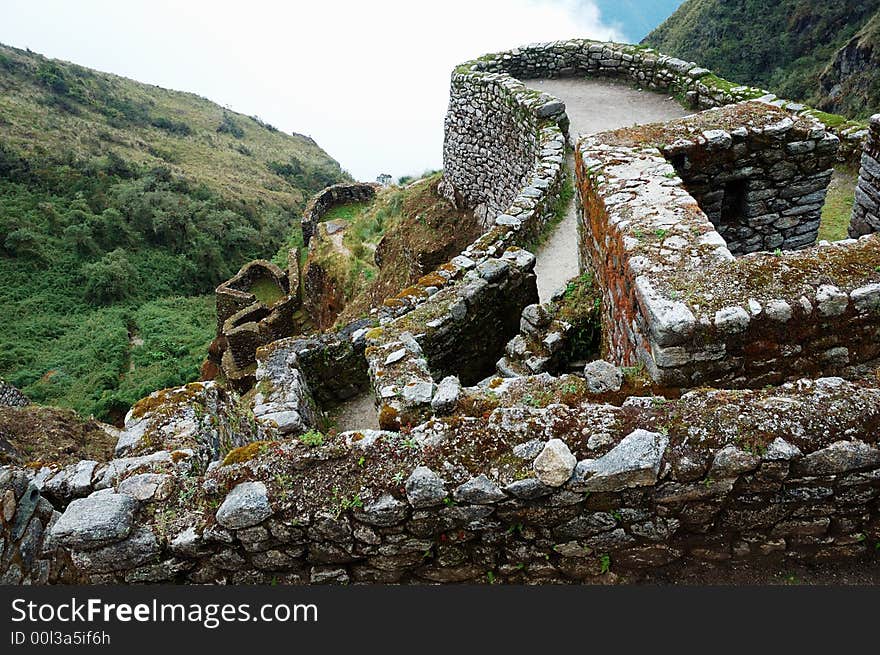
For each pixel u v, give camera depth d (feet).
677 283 12.26
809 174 20.39
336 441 10.98
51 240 116.98
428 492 9.87
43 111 195.00
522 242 29.48
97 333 92.99
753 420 9.77
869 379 11.05
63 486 13.26
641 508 10.02
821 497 9.95
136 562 10.79
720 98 38.55
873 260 12.16
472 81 46.50
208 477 11.32
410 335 18.20
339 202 97.60
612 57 47.26
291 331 77.20
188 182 168.25
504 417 10.62
